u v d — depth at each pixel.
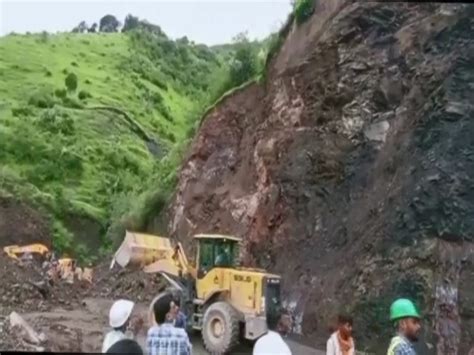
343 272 22.05
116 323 7.45
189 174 37.03
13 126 77.06
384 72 25.67
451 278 19.20
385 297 19.95
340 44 27.50
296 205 26.56
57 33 120.31
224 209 32.84
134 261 28.03
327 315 21.42
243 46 40.28
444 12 24.38
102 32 136.75
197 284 21.94
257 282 20.17
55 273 38.94
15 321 21.58
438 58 23.59
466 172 20.44
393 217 21.16
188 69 122.25
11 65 99.25
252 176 31.92
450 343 18.55
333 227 24.53
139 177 76.06
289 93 29.44
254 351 6.55
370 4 27.34
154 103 101.88
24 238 58.31
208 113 37.75
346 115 26.23
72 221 64.31
